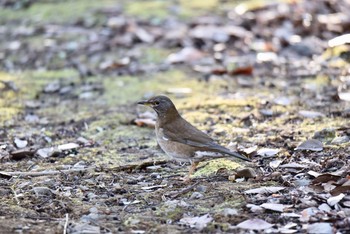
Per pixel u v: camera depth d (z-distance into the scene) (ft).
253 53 56.08
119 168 34.37
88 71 54.13
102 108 46.26
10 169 34.88
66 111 46.03
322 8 64.69
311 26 60.29
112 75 53.47
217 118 42.47
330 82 48.75
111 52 58.18
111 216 27.99
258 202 28.63
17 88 50.62
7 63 57.47
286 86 48.60
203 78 51.49
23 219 27.68
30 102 47.73
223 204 28.60
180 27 61.46
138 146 38.58
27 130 42.06
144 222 27.17
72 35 62.28
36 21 66.54
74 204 29.48
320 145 35.24
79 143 39.55
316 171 31.96
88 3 69.56
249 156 34.96
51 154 37.27
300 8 63.87
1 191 31.01
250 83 49.60
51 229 26.61
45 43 61.05
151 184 32.01
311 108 43.32
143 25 62.59
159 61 55.67
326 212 27.20
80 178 33.14
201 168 33.71
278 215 27.35
